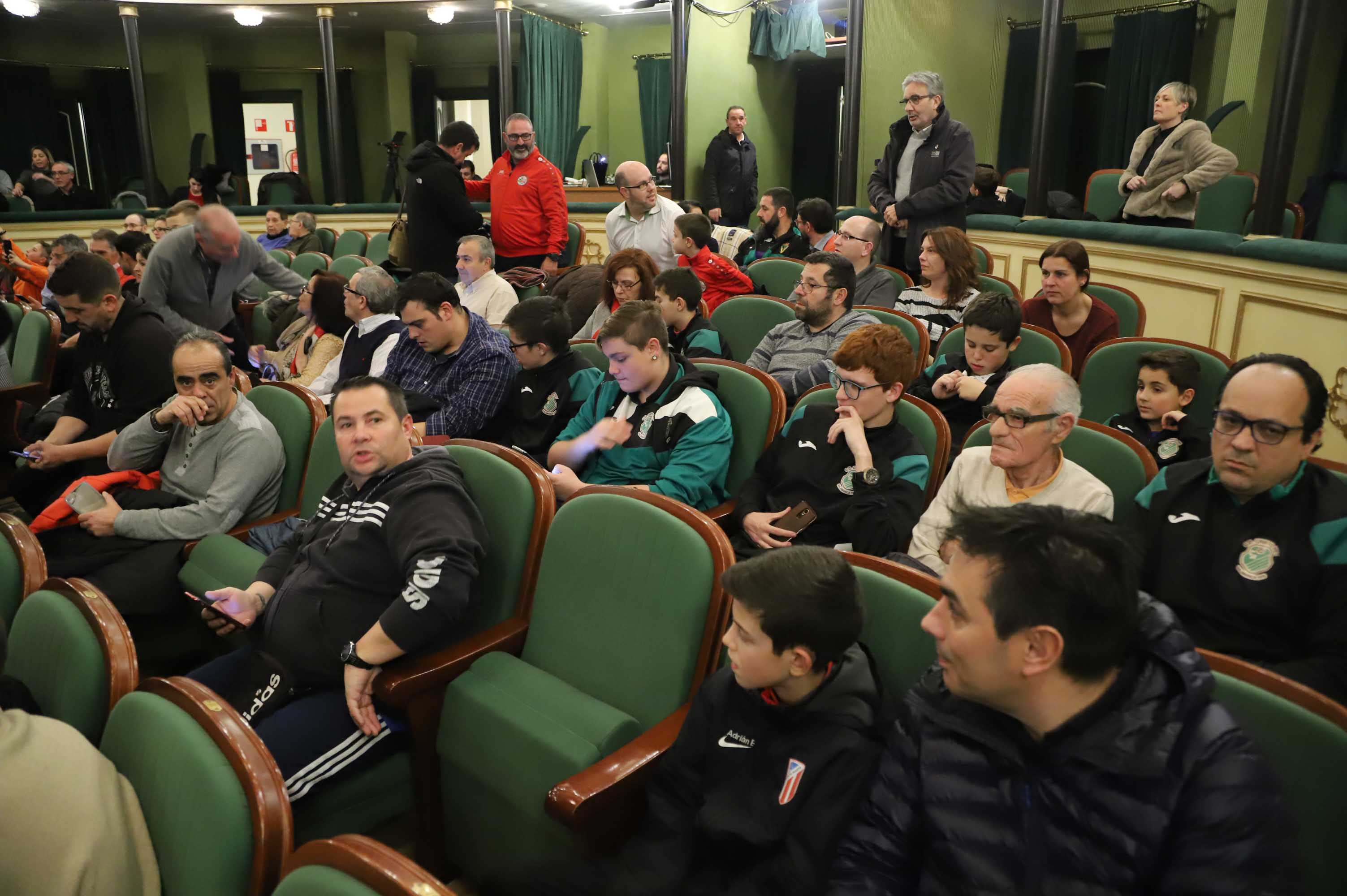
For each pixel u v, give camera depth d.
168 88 9.61
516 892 1.45
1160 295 4.22
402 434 1.75
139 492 2.27
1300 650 1.49
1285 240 3.50
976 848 0.97
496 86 9.51
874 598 1.34
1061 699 0.92
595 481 2.34
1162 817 0.89
